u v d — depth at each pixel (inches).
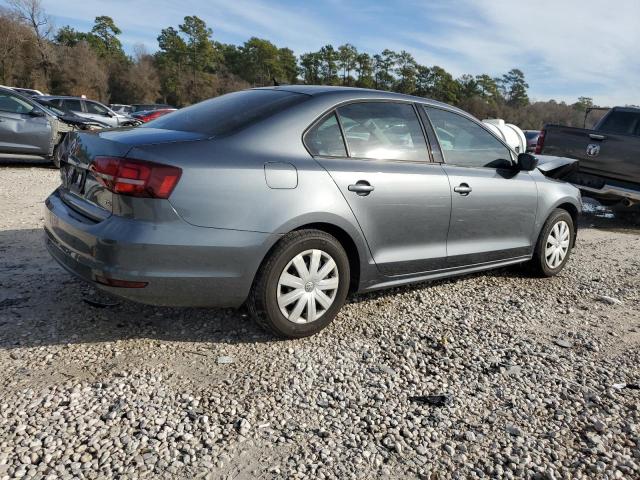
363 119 138.8
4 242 190.5
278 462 87.7
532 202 179.3
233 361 118.5
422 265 149.6
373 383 113.3
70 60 2506.2
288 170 119.8
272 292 121.0
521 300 170.6
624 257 239.5
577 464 91.7
